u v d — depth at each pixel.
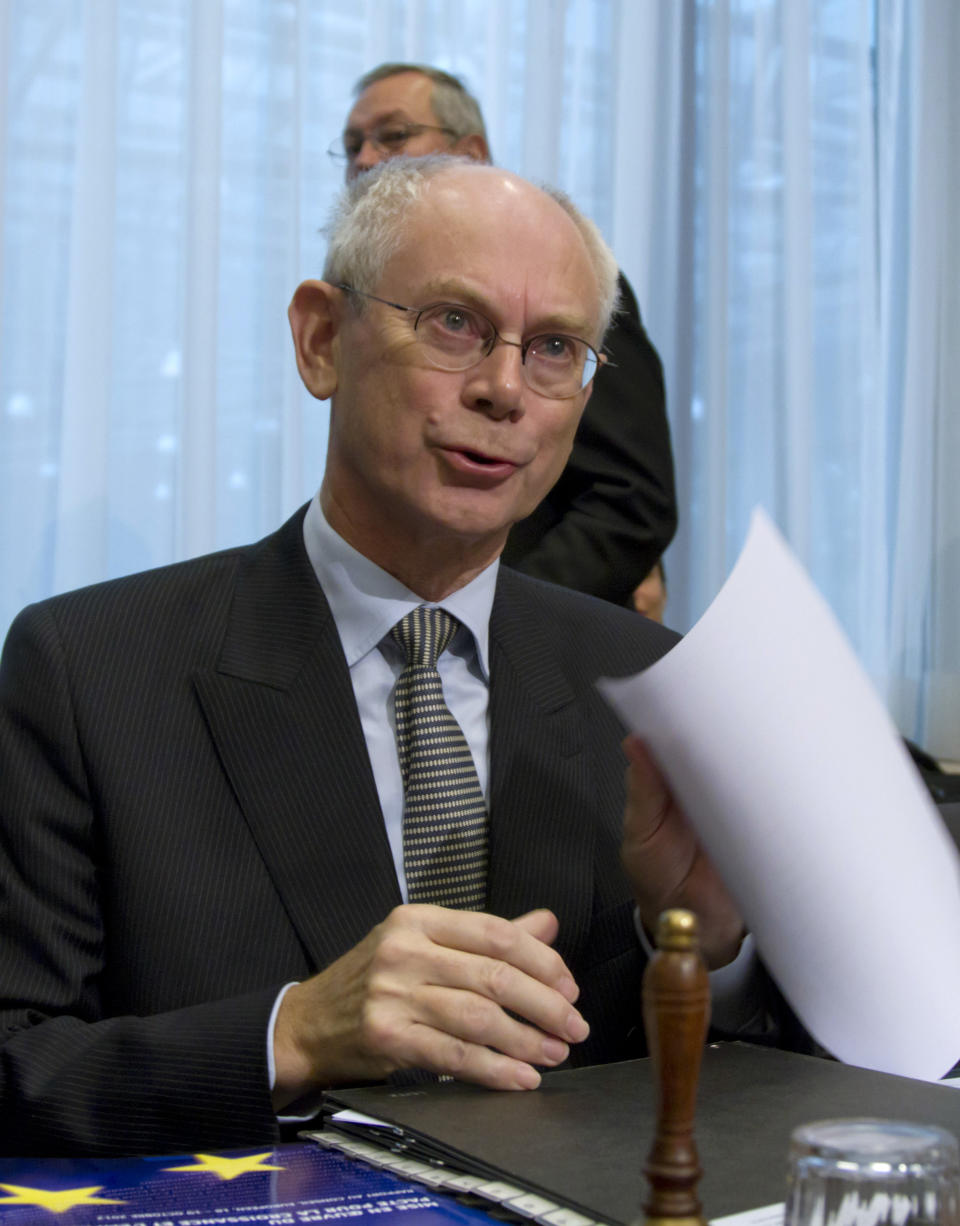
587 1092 0.94
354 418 1.32
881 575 3.76
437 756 1.31
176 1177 0.82
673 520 2.53
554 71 3.17
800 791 0.95
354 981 1.01
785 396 3.56
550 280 1.31
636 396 2.49
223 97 2.78
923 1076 0.99
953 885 1.02
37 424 2.60
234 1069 1.01
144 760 1.26
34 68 2.59
